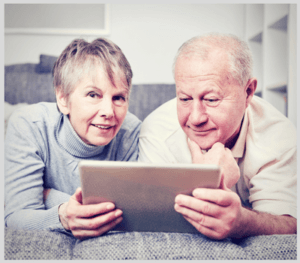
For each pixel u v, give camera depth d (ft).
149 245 2.05
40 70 4.14
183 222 2.35
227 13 4.52
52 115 3.53
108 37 4.27
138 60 4.24
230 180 2.98
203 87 2.88
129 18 4.29
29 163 3.23
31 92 4.08
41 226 2.64
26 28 4.28
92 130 3.18
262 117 3.49
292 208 2.84
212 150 3.01
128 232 2.34
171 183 2.13
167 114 3.71
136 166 2.06
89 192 2.23
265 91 4.84
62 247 2.15
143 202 2.25
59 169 3.51
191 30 4.35
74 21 4.60
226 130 3.04
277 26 4.78
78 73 3.10
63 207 2.63
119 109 3.23
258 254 2.02
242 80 2.97
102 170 2.08
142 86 4.18
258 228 2.48
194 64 2.90
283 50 4.83
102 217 2.28
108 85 3.09
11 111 4.03
